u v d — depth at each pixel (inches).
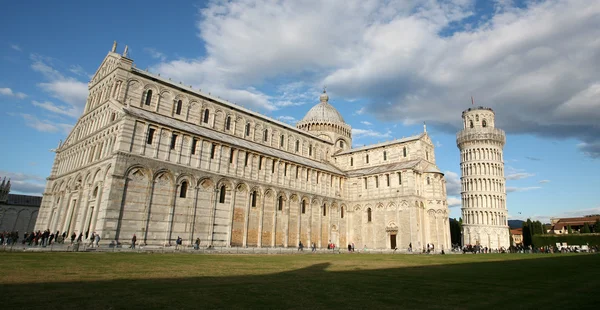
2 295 531.5
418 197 3070.9
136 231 1952.5
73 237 1926.7
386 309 506.3
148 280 727.7
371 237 3233.3
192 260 1277.1
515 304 553.6
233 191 2472.9
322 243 3129.9
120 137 1985.7
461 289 706.2
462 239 4793.3
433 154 3535.9
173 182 2159.2
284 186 2874.0
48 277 723.4
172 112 2664.9
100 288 613.0
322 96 4623.5
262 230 2637.8
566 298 612.1
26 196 4087.1
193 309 474.3
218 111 2992.1
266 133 3358.8
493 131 4889.3
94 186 2121.1
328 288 688.4
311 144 3821.4
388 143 3577.8
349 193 3513.8
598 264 1450.5
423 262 1531.7
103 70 2780.5
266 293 612.7
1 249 1439.5
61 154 2928.2
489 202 4658.0
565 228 6008.9
